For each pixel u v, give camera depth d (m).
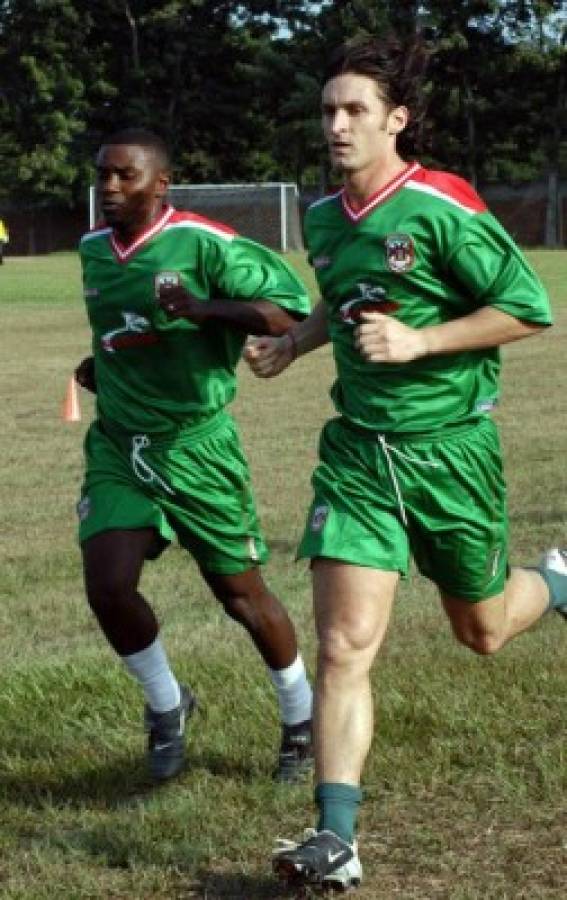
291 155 71.75
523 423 15.84
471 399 4.88
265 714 6.16
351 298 4.86
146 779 5.70
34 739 6.09
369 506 4.79
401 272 4.76
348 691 4.58
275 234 63.88
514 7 67.00
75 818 5.28
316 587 4.73
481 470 4.89
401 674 6.54
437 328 4.67
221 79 74.44
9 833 5.16
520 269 4.77
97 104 73.44
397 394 4.82
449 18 66.50
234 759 5.80
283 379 20.75
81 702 6.44
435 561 4.97
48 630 8.59
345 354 4.92
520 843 4.84
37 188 70.44
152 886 4.64
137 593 5.54
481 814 5.10
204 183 75.94
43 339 27.30
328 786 4.47
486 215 4.81
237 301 5.50
